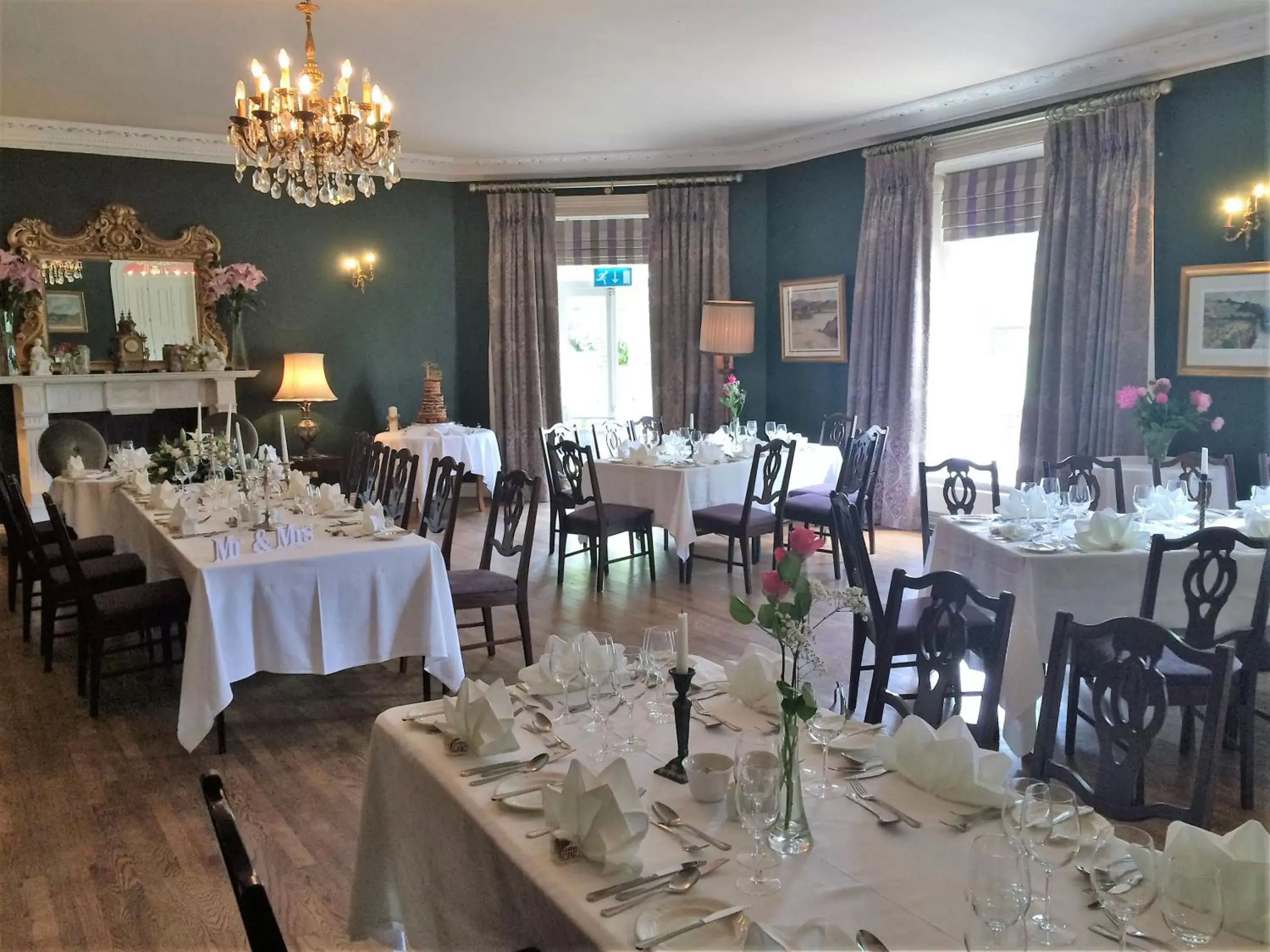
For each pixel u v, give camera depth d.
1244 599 3.48
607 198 8.50
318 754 3.41
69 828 2.89
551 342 8.65
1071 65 5.72
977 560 3.80
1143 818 1.78
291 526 3.80
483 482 7.93
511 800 1.65
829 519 5.74
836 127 7.25
